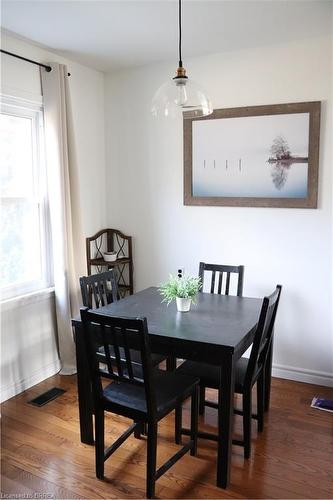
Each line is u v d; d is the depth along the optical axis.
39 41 2.99
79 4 2.39
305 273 3.18
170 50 3.21
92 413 2.41
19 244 3.13
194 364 2.47
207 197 3.45
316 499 1.99
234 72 3.24
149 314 2.48
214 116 3.32
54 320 3.37
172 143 3.56
